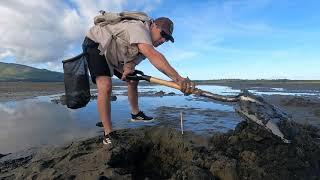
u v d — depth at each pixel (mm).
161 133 1950
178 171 1578
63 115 4281
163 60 1598
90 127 3414
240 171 1569
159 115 3883
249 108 1721
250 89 8906
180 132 1986
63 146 1932
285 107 4633
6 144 2801
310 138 1863
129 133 1997
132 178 1694
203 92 1660
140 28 1647
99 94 1755
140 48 1619
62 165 1668
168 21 1731
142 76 1724
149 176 1788
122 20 1728
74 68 1791
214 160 1638
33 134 3178
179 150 1819
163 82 1672
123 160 1739
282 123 1724
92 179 1512
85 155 1743
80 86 1788
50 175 1565
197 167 1564
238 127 1874
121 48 1689
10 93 8906
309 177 1666
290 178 1590
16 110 5047
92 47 1733
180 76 1625
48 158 1768
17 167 1893
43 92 9180
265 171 1582
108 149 1716
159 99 5953
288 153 1661
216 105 4758
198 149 1786
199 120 3477
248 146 1736
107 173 1557
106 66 1728
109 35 1688
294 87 9555
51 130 3342
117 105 5027
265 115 1707
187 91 1630
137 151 1841
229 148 1755
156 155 1882
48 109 5020
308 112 4133
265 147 1708
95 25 1775
